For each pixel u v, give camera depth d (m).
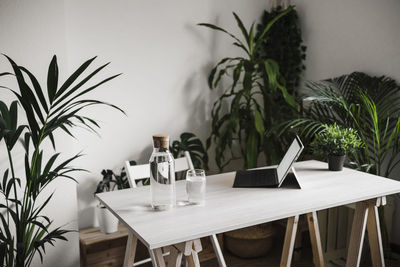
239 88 3.76
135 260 2.85
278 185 2.06
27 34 2.32
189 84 3.45
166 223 1.60
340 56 3.37
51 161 2.11
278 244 3.33
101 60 2.98
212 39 3.52
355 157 2.92
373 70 3.07
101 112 3.03
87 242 2.68
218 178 2.30
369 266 2.82
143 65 3.18
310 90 3.71
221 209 1.76
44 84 2.41
